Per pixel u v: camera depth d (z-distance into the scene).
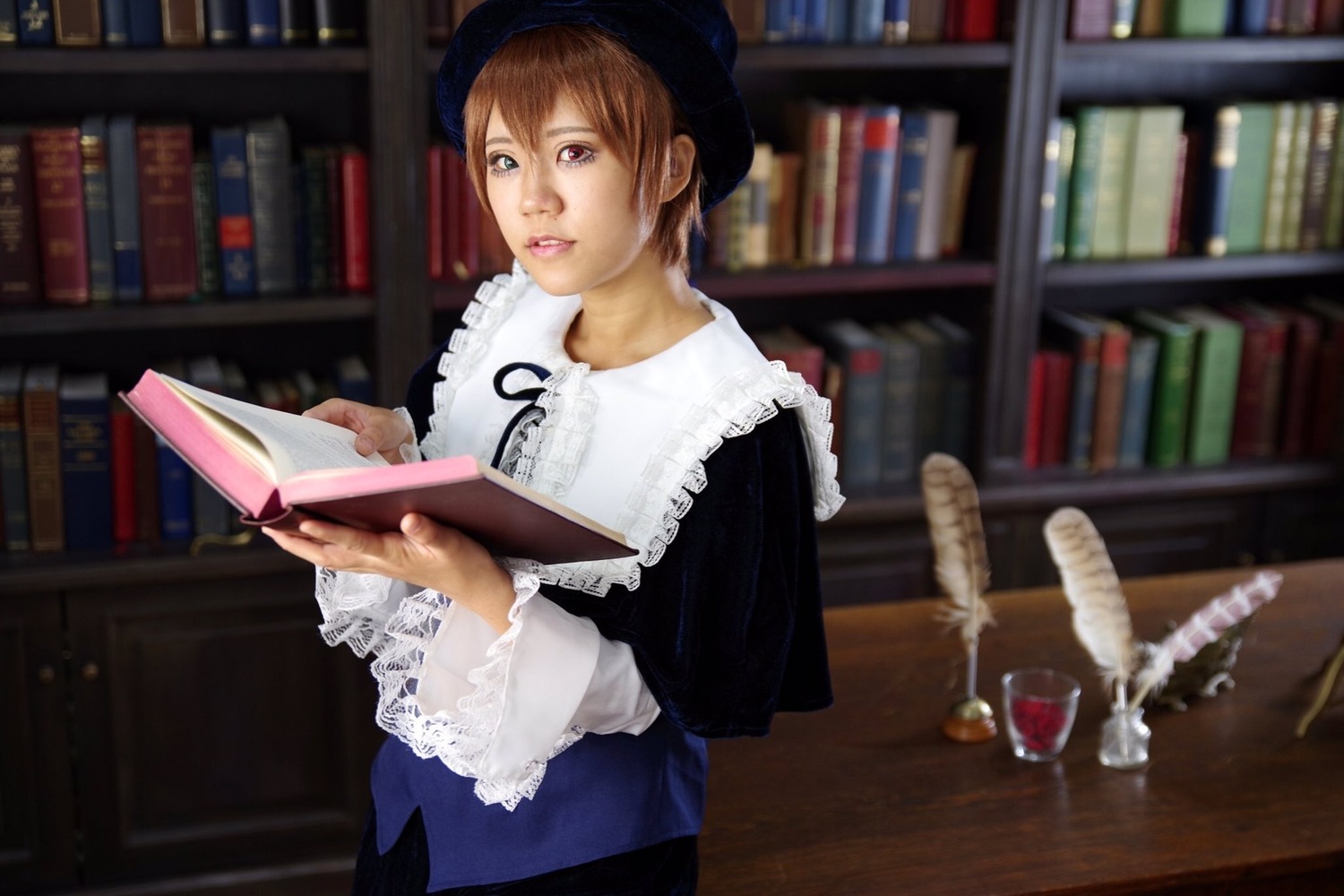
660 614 1.10
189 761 2.52
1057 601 2.05
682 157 1.11
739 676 1.10
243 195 2.36
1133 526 2.90
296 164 2.40
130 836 2.52
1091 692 1.79
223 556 2.42
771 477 1.13
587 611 1.13
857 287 2.60
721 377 1.13
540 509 0.92
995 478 2.81
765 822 1.51
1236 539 2.97
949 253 2.75
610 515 1.12
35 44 2.21
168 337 2.63
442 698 1.08
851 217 2.65
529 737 1.05
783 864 1.44
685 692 1.08
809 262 2.65
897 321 2.93
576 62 1.04
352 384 2.52
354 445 1.16
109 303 2.34
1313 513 2.99
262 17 2.28
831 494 1.19
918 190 2.67
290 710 2.54
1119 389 2.85
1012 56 2.54
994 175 2.65
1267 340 2.91
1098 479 2.83
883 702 1.76
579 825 1.15
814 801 1.55
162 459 2.43
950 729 1.67
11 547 2.40
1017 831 1.50
